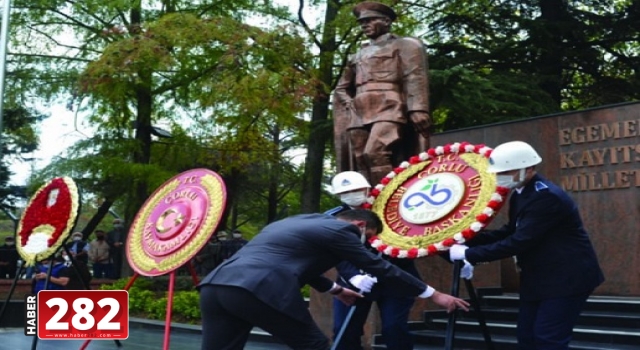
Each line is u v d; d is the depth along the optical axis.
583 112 13.55
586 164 13.41
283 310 4.74
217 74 18.02
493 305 11.97
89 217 35.00
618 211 12.95
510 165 5.33
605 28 20.52
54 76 19.94
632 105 12.95
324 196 29.91
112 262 22.17
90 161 18.88
